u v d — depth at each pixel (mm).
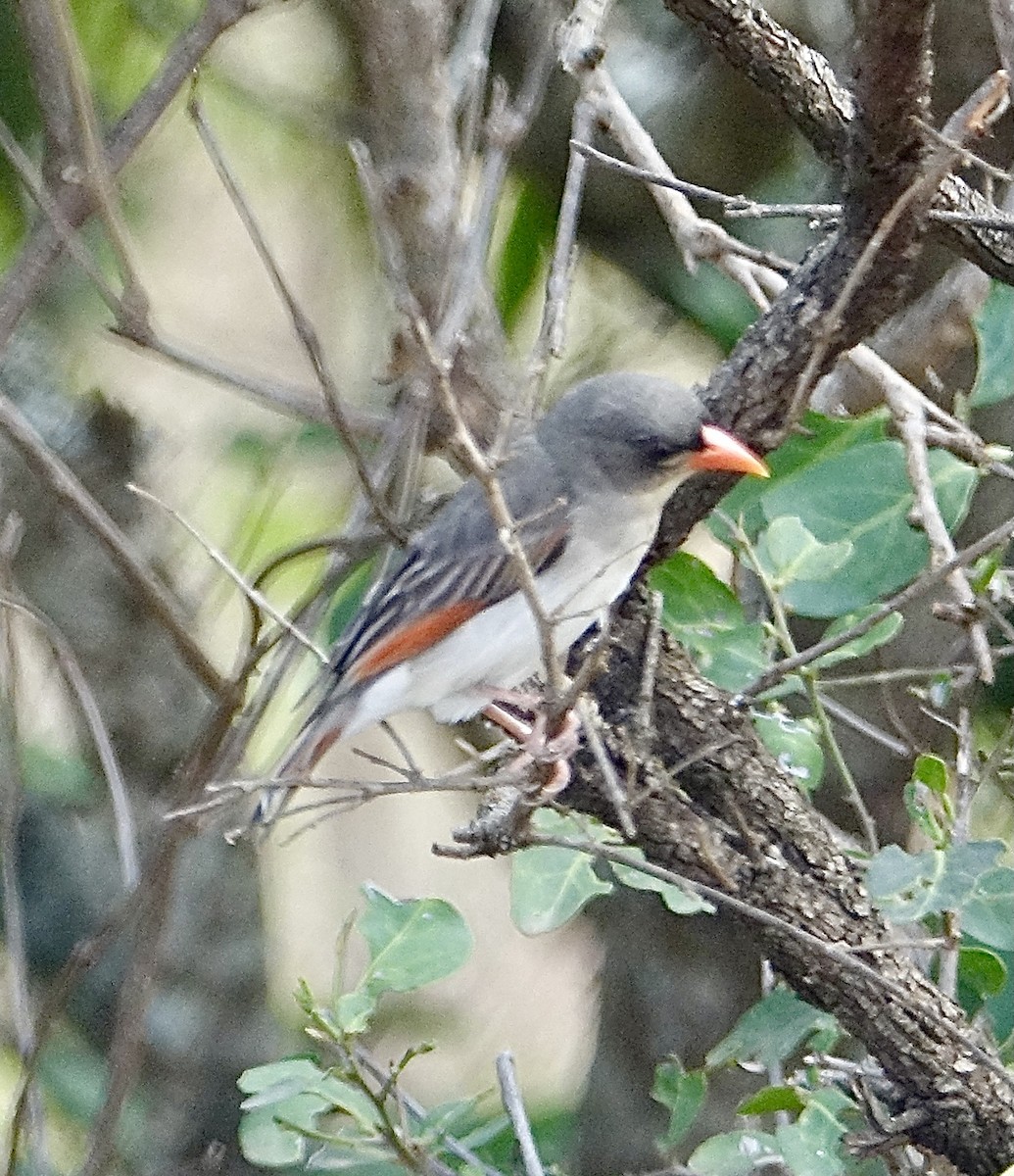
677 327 12078
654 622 7098
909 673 8023
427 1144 7441
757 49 7266
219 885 12195
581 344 12047
